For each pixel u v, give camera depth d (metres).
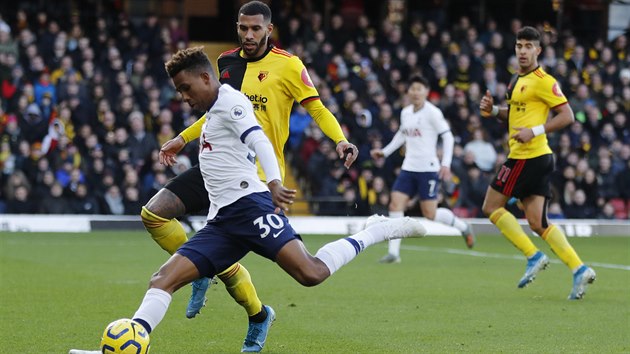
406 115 25.62
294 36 42.00
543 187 18.58
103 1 44.12
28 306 16.39
